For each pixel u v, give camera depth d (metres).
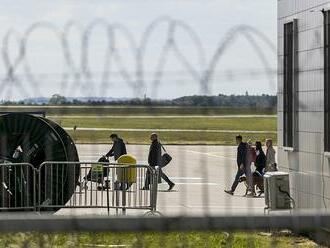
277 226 10.68
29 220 10.23
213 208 44.69
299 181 33.81
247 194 52.53
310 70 33.09
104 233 10.93
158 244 14.67
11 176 36.78
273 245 17.47
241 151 51.84
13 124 38.97
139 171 43.91
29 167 37.31
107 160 55.25
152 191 38.44
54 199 37.59
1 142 38.78
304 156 33.69
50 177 37.00
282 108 36.03
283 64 35.66
